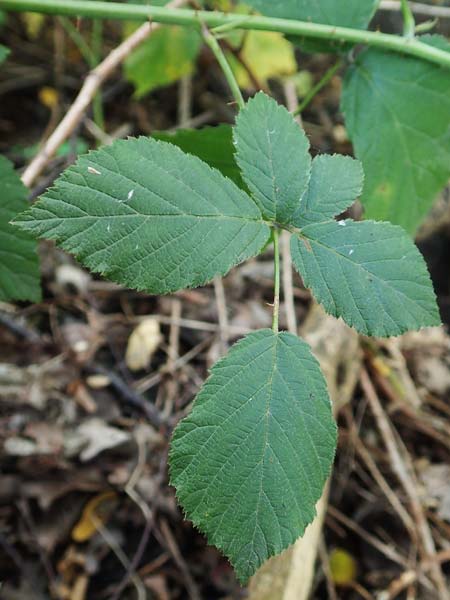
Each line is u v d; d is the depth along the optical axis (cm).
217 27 27
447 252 57
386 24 55
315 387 20
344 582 43
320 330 45
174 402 46
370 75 29
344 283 21
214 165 28
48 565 40
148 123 61
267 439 20
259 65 51
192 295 51
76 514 41
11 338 46
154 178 20
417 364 52
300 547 37
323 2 28
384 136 29
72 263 51
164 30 47
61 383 44
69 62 63
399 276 21
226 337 48
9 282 26
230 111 62
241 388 20
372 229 22
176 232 20
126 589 40
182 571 41
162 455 43
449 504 46
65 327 47
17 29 64
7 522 40
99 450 42
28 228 19
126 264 20
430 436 49
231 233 21
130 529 42
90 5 27
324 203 22
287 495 20
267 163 22
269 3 28
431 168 29
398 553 44
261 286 52
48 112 61
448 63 28
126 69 48
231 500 20
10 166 25
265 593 35
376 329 21
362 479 46
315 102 63
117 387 45
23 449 41
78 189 20
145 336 48
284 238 45
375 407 48
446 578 44
